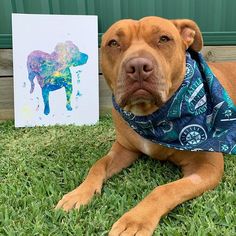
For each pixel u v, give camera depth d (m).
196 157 0.45
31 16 0.68
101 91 0.74
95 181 0.43
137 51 0.39
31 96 0.69
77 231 0.34
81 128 0.66
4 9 0.71
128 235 0.32
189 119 0.44
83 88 0.70
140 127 0.46
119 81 0.39
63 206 0.38
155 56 0.39
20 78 0.68
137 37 0.42
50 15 0.69
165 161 0.50
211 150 0.43
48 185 0.44
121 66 0.39
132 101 0.40
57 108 0.69
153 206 0.36
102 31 0.74
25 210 0.38
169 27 0.43
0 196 0.41
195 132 0.44
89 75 0.70
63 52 0.69
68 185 0.44
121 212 0.37
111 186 0.44
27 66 0.68
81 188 0.41
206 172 0.42
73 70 0.70
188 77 0.44
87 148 0.56
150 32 0.42
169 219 0.36
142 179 0.45
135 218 0.34
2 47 0.70
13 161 0.52
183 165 0.46
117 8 0.74
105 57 0.45
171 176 0.46
